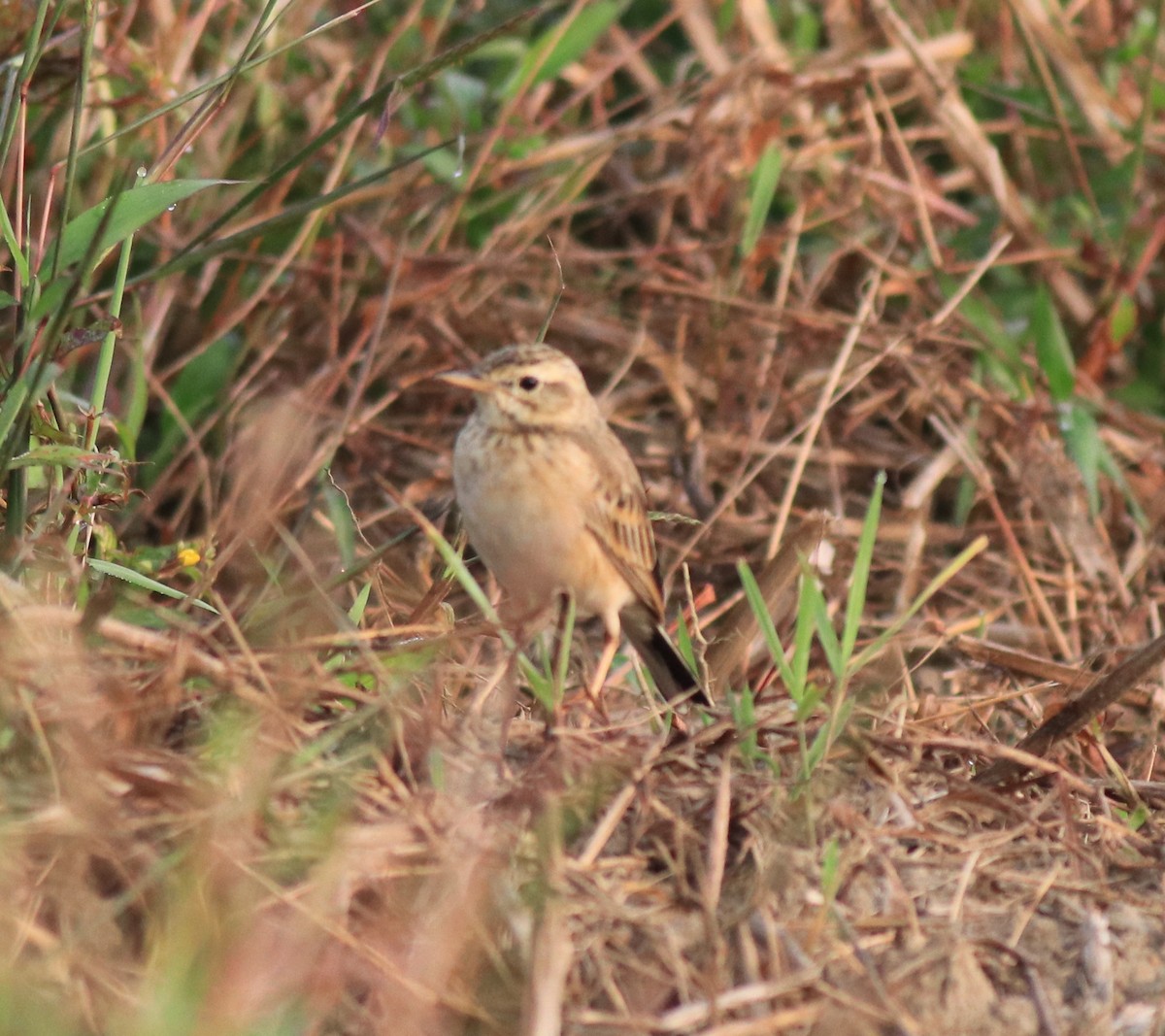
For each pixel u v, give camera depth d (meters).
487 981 7.40
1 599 8.02
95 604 8.12
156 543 13.60
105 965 7.10
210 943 7.02
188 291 14.80
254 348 14.70
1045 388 15.10
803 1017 7.36
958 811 8.78
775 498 14.64
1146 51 16.75
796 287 15.86
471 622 10.64
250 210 14.55
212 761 7.93
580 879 7.80
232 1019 6.71
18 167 9.84
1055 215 16.62
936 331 14.89
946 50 16.19
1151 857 8.80
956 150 16.05
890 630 9.01
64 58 12.41
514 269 14.80
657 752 8.43
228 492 13.27
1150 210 16.03
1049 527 14.01
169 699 8.00
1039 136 16.67
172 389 14.30
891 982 7.71
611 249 16.17
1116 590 13.62
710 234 15.80
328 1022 7.18
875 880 8.18
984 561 14.05
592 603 10.38
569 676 11.27
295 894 7.38
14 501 8.98
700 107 15.24
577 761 8.32
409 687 8.96
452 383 10.10
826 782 8.53
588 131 16.16
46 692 7.77
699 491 14.02
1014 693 10.44
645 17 17.75
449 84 15.42
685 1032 7.21
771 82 15.34
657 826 8.19
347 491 13.60
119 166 13.30
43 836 7.29
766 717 8.71
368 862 7.61
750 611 11.05
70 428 9.84
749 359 14.85
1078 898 8.37
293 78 15.56
